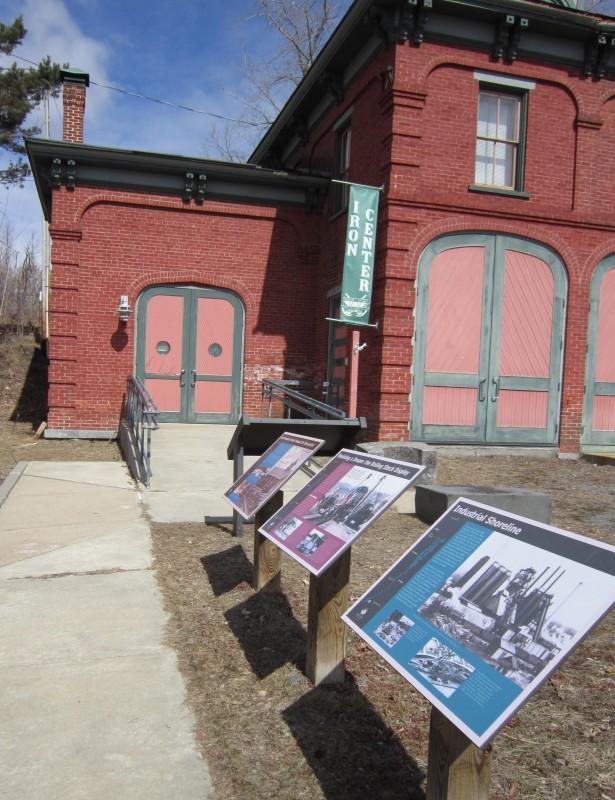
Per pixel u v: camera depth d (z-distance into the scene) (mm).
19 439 12852
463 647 2105
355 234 10945
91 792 2672
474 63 11156
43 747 2963
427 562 2518
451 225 11227
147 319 13461
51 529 6555
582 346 12000
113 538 6281
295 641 4109
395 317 11016
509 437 11758
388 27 10766
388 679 3682
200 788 2729
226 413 13898
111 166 12930
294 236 14172
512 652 1966
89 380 13023
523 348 11773
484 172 11586
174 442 11359
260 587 4871
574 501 8328
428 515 7137
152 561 5617
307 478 9547
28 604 4629
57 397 12867
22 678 3582
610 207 12055
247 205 13797
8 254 27641
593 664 3902
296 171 13961
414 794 2734
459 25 11031
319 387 13977
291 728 3184
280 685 3576
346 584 3568
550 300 11867
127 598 4777
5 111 18281
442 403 11414
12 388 16672
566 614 1917
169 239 13422
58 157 12578
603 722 3275
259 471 4816
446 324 11375
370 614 2498
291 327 14172
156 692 3479
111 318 13117
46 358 18688
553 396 11945
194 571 5383
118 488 8555
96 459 10953
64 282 12805
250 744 3049
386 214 10992
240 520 6379
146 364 13453
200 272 13594
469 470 10359
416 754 2998
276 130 16312
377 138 11500
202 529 6691
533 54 11438
